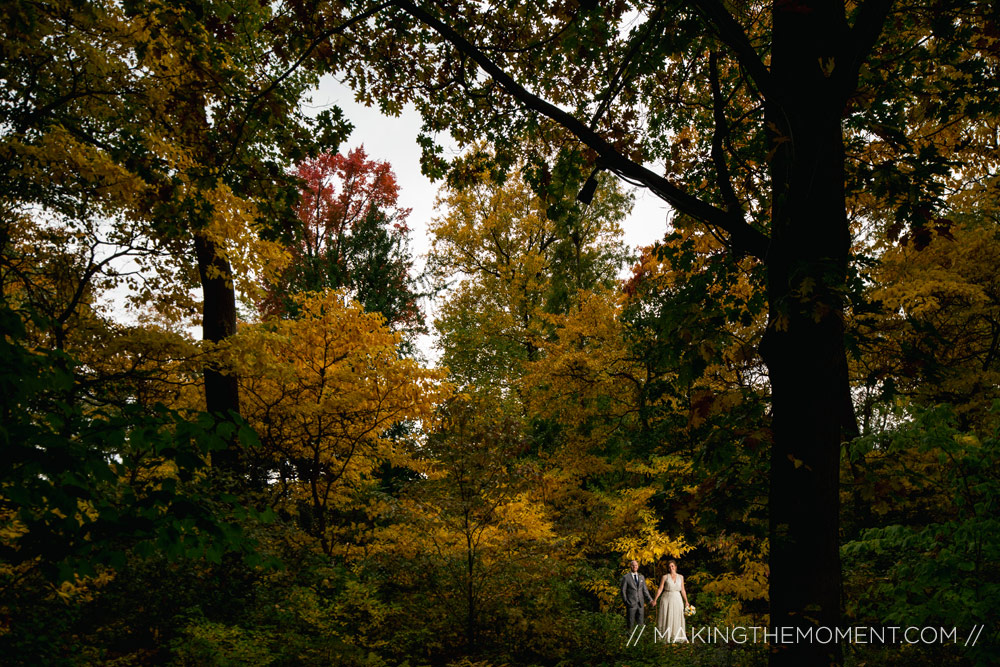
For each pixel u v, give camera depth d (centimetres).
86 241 787
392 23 509
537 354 1805
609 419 1246
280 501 966
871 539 463
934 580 402
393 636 685
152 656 570
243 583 731
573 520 995
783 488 326
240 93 568
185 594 655
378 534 907
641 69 449
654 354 405
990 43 452
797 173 336
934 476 524
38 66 704
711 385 690
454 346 1911
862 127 467
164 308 952
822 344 324
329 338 909
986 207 888
